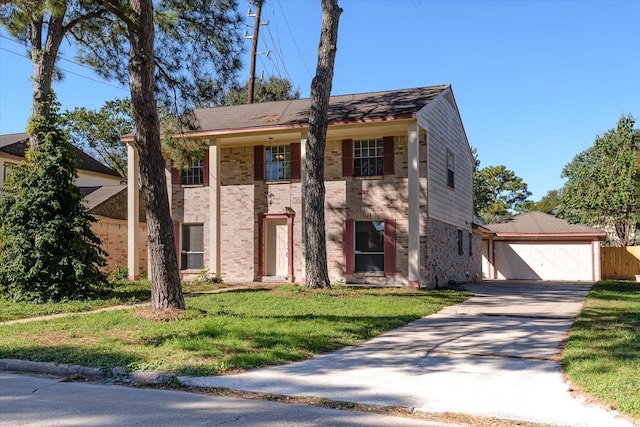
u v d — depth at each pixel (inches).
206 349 328.5
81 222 585.9
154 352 323.3
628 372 263.9
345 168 788.6
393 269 757.9
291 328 397.1
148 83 448.8
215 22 644.1
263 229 834.2
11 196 590.2
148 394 255.3
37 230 571.2
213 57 663.1
